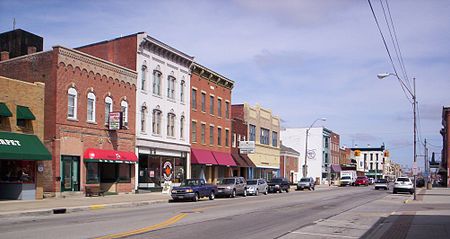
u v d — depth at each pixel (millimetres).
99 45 41312
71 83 32375
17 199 28234
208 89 52469
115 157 35625
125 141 37812
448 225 18234
